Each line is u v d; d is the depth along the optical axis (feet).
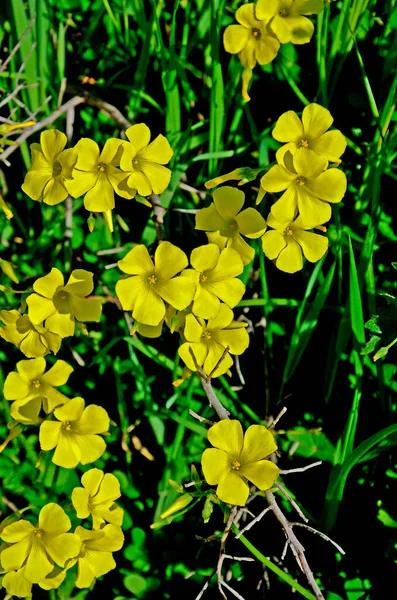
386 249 2.30
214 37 2.11
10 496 2.29
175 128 2.21
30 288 2.01
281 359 2.31
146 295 1.94
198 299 1.95
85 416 2.01
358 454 2.11
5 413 2.30
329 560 2.26
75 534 1.99
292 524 1.95
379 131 2.18
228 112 2.27
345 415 2.29
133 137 1.96
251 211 1.94
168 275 1.93
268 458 2.21
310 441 2.28
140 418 2.31
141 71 2.23
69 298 1.99
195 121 2.31
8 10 2.19
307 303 2.23
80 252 2.32
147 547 2.28
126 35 2.26
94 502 2.02
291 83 2.21
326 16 2.12
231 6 2.25
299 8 2.00
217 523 2.28
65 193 1.98
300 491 2.28
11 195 2.33
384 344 2.15
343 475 2.15
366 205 2.23
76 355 2.24
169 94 2.19
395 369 2.26
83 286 1.97
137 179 1.96
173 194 2.27
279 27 2.00
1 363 2.31
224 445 1.92
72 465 2.01
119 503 2.30
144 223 2.32
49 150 1.97
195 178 2.32
